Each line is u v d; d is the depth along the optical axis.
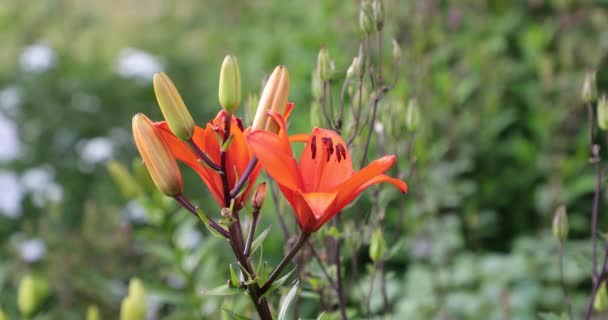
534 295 2.14
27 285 1.33
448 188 2.44
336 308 1.42
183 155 0.97
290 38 3.22
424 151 2.28
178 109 0.93
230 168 0.97
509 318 2.00
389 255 1.32
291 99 2.83
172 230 1.62
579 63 2.80
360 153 1.30
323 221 0.95
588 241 2.47
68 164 2.95
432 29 2.75
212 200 2.65
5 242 2.59
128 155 3.08
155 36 4.30
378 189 1.31
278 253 2.28
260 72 3.19
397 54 1.24
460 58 2.93
